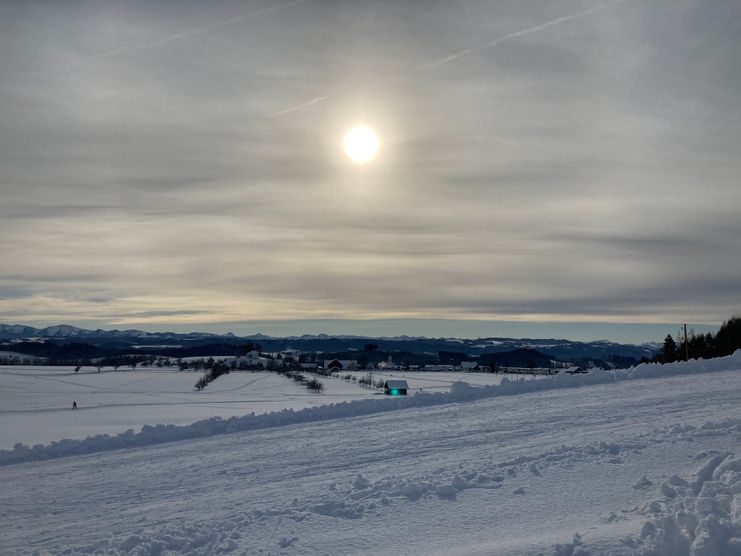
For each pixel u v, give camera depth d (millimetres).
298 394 96062
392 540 6578
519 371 115562
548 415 13836
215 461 12547
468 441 11789
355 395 91875
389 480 8836
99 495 10594
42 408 73688
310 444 13328
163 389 114375
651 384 17984
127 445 15711
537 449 10078
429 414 16047
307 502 8266
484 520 6852
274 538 6996
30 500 10609
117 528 8422
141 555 7004
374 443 12664
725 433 8930
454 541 6320
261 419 17188
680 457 8047
